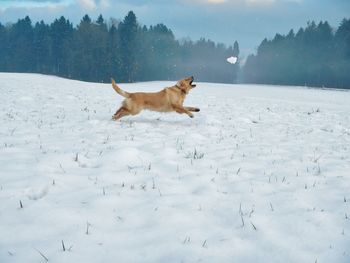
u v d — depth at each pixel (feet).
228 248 11.08
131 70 333.62
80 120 34.04
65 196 14.43
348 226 12.73
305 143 28.12
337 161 22.21
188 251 10.80
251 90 156.46
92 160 19.67
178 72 410.31
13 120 31.60
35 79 123.24
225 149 24.29
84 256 10.28
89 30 328.49
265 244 11.39
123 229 12.01
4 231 11.48
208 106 58.75
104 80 325.62
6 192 14.37
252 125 37.52
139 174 17.76
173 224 12.50
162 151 22.36
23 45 377.50
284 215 13.56
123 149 20.79
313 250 11.07
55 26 374.02
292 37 441.68
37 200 13.82
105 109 44.29
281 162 21.43
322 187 16.92
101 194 14.82
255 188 16.44
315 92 163.02
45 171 17.08
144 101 33.86
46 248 10.57
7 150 20.53
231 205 14.40
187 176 17.85
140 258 10.36
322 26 388.37
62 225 12.03
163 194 15.25
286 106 70.38
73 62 327.26
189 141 26.21
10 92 61.21
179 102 34.50
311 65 372.79
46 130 27.89
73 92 72.43
